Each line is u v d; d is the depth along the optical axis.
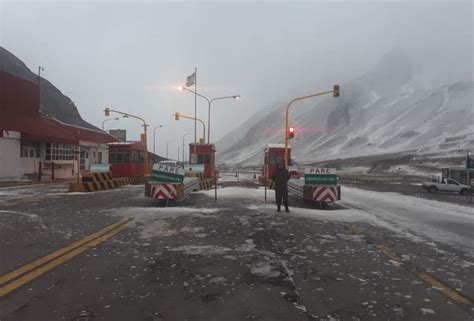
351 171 86.12
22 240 8.43
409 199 20.81
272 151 28.48
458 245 8.45
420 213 14.35
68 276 5.80
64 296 4.96
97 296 4.96
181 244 8.08
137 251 7.44
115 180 26.97
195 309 4.55
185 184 16.38
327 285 5.48
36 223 10.75
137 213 12.84
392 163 84.19
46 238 8.66
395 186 36.00
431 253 7.61
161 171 15.28
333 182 15.41
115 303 4.73
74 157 44.28
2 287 5.29
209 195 20.27
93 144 49.50
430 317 4.40
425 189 30.12
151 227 10.14
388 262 6.83
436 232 10.12
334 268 6.38
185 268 6.26
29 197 19.05
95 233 9.27
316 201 15.42
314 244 8.25
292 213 13.20
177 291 5.16
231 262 6.64
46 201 16.97
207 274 5.93
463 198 24.19
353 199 19.89
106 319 4.27
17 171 33.22
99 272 6.02
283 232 9.58
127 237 8.80
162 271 6.08
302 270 6.22
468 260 7.09
